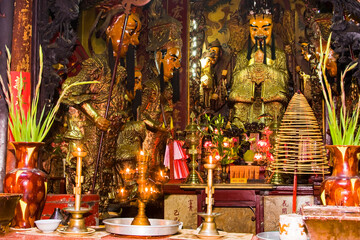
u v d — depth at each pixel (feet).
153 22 24.53
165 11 28.43
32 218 8.54
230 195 16.81
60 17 12.37
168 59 23.73
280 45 29.86
